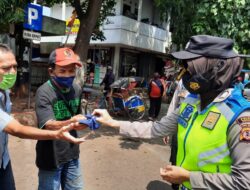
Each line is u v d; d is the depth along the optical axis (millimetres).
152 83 9641
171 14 9023
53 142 2439
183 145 1523
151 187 4355
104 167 5039
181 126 1566
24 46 11633
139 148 6285
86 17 8648
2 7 6895
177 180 1475
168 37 21516
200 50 1475
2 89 2320
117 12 18844
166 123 1891
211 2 4199
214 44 1450
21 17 7465
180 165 1544
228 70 1459
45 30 12109
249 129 1300
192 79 1489
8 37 11469
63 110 2506
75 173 2643
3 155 2344
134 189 4262
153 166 5281
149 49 19984
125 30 17734
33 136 2018
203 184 1373
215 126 1385
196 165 1451
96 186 4270
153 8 22156
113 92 10266
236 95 1418
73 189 2658
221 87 1459
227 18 4082
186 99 1641
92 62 20156
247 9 4008
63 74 2400
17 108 8445
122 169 5012
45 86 2447
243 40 4070
